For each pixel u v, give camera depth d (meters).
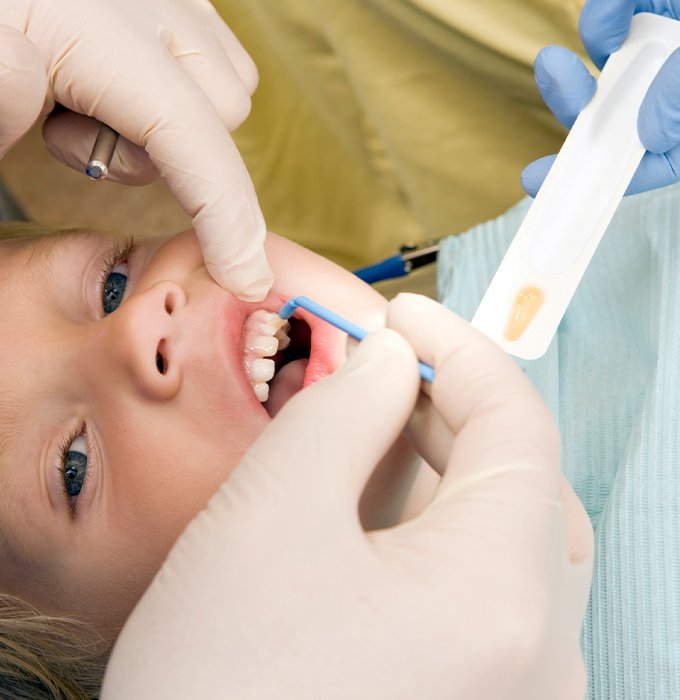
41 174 2.29
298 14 1.48
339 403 0.71
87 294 1.08
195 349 0.97
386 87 1.48
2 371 0.99
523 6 1.28
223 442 0.95
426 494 0.94
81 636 1.03
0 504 0.97
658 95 0.88
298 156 1.74
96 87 0.99
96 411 0.97
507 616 0.64
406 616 0.64
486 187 1.57
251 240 1.00
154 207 2.20
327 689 0.63
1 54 0.90
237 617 0.65
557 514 0.69
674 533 0.91
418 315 0.76
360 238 1.80
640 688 0.89
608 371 1.08
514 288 0.89
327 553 0.66
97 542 0.97
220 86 1.12
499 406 0.71
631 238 1.12
